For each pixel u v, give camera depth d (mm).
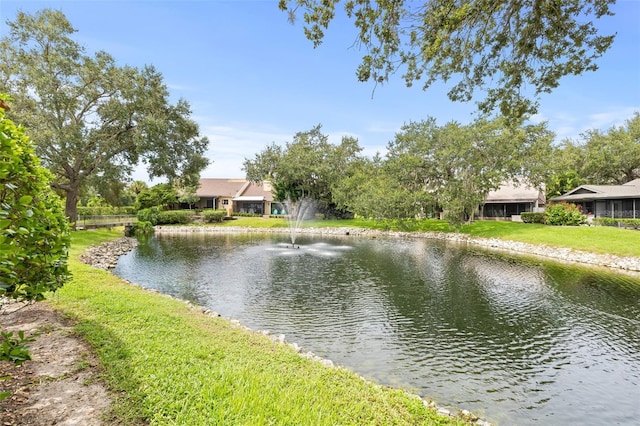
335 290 10625
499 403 4797
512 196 35406
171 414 2875
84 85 19281
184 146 22875
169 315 6004
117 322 5230
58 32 18656
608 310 8812
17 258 2559
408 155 31688
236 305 8984
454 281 12000
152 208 37406
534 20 5465
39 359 3885
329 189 41000
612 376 5574
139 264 15031
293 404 3174
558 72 5980
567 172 40438
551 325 7762
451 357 6156
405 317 8180
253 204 49344
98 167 20453
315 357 5504
